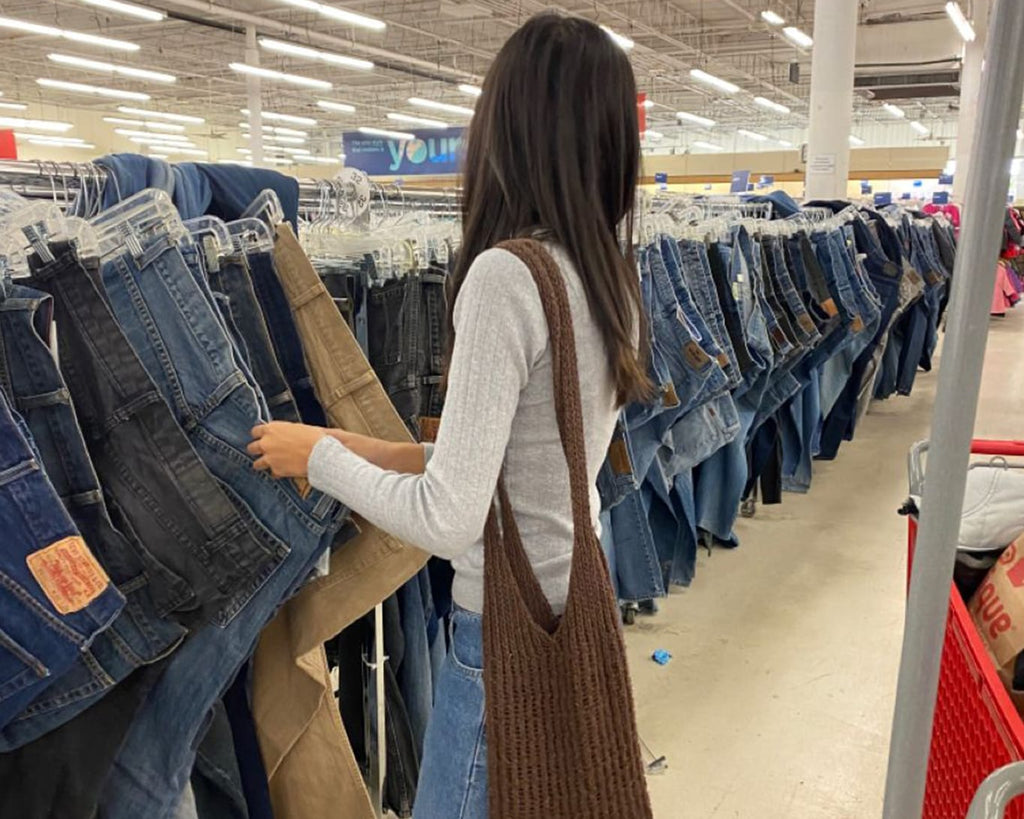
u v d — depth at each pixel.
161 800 1.38
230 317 1.44
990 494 1.69
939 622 0.97
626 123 1.13
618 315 1.14
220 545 1.29
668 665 3.06
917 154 20.05
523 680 1.12
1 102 19.70
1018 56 0.81
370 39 16.30
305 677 1.56
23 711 1.21
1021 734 1.13
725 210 4.04
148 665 1.31
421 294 1.98
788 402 4.48
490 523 1.11
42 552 1.13
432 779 1.26
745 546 4.12
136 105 22.50
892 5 13.27
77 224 1.30
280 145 29.22
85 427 1.28
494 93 1.13
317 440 1.20
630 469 2.18
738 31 15.93
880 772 2.49
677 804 2.36
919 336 6.53
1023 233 12.31
